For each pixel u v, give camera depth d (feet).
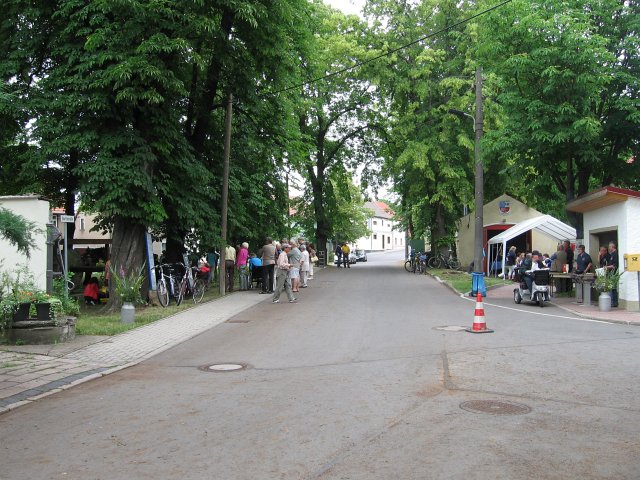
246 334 39.63
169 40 48.75
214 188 67.51
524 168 66.39
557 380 24.84
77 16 50.60
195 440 17.53
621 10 60.95
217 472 14.96
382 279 94.43
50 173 62.39
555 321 45.29
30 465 15.70
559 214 123.95
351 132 132.57
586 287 57.21
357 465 15.28
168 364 29.91
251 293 69.82
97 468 15.39
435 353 31.19
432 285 82.07
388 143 124.98
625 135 61.77
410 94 114.01
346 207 192.95
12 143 58.23
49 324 35.60
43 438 18.02
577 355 30.53
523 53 58.18
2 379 26.11
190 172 58.59
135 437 17.94
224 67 62.95
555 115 57.26
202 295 62.34
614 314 49.44
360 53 110.42
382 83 112.57
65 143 49.80
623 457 15.79
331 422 19.10
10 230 25.54
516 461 15.47
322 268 131.34
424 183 112.47
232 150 76.02
